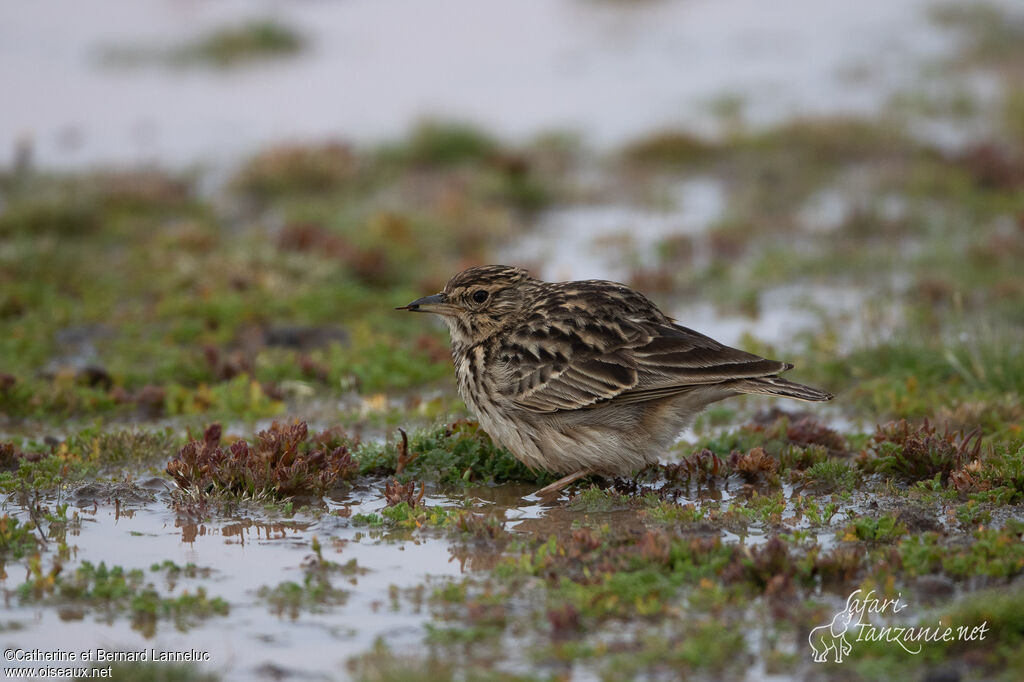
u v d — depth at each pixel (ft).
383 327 56.95
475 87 122.42
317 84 123.13
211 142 99.09
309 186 85.92
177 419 45.14
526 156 91.56
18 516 33.96
